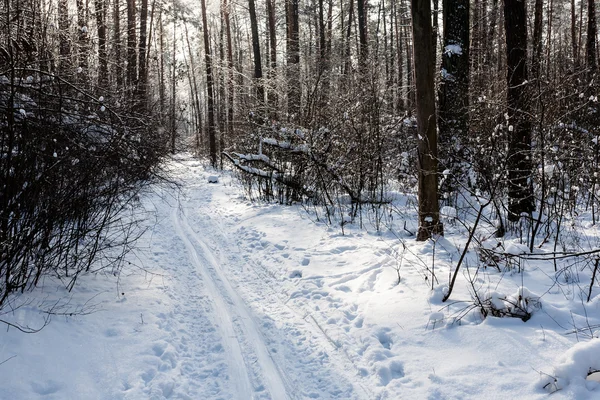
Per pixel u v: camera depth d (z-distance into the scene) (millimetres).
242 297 5504
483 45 16078
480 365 3414
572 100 7641
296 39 19547
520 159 6941
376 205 9461
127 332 4215
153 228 8945
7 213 4055
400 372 3592
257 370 3832
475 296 4344
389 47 32094
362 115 9758
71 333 3973
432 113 6270
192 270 6527
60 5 7344
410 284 4996
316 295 5332
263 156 10781
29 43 4832
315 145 9992
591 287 4078
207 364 3945
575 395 2877
